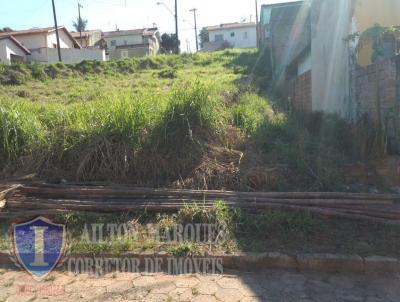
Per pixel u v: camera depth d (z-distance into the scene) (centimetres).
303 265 344
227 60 2333
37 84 1598
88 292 318
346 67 743
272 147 589
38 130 586
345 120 714
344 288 313
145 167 514
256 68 1955
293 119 858
